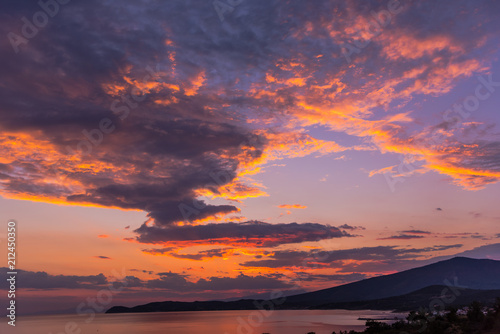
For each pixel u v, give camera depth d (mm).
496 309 45500
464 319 48375
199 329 196250
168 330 196125
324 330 135500
